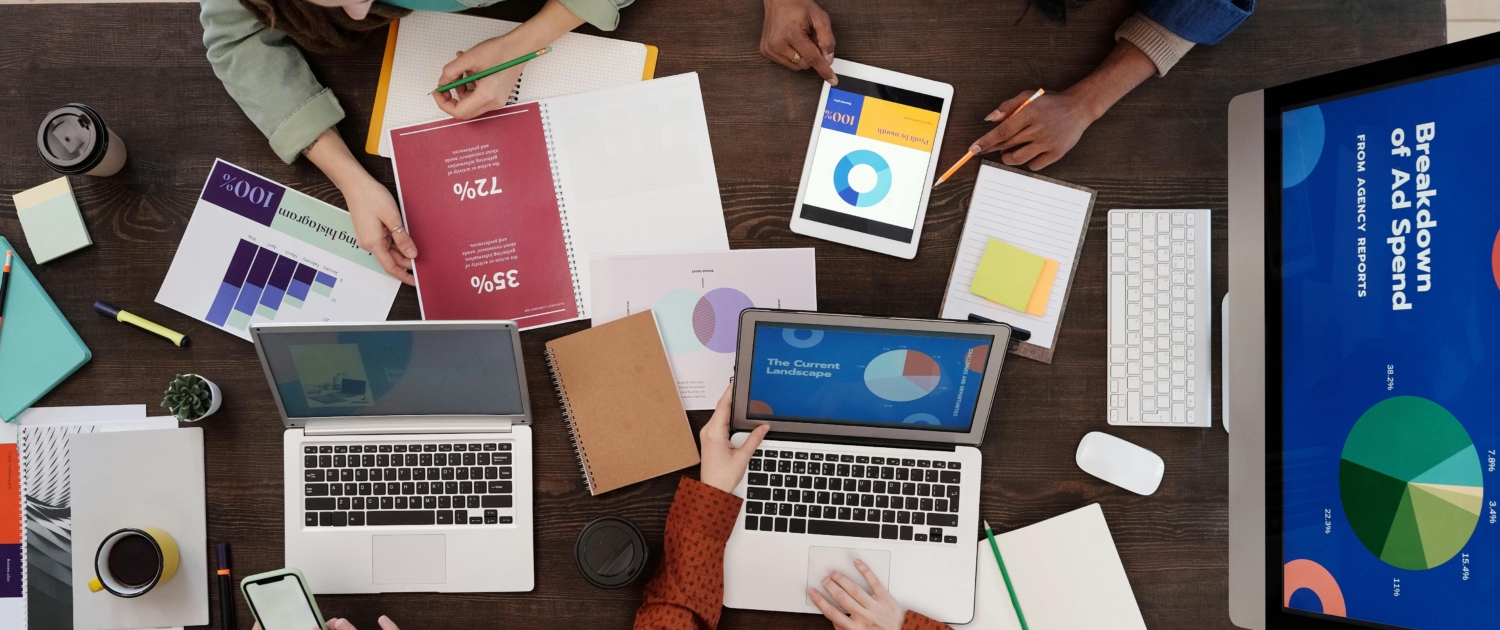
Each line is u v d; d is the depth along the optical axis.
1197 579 1.03
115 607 1.01
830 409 0.98
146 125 1.04
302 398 0.95
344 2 0.83
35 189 1.04
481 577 1.00
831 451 1.00
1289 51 1.05
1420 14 1.05
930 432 0.99
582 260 1.05
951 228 1.05
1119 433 1.05
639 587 1.03
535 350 1.05
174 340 1.02
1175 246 1.04
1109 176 1.06
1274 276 0.88
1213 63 1.05
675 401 1.03
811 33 1.05
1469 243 0.76
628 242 1.05
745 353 0.93
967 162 1.06
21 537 1.01
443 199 1.04
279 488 1.03
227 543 1.02
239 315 1.04
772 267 1.04
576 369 1.02
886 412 0.98
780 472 1.00
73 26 1.04
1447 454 0.77
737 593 1.00
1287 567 0.86
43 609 1.01
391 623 0.97
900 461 1.00
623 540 0.98
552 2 1.03
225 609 1.00
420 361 0.93
